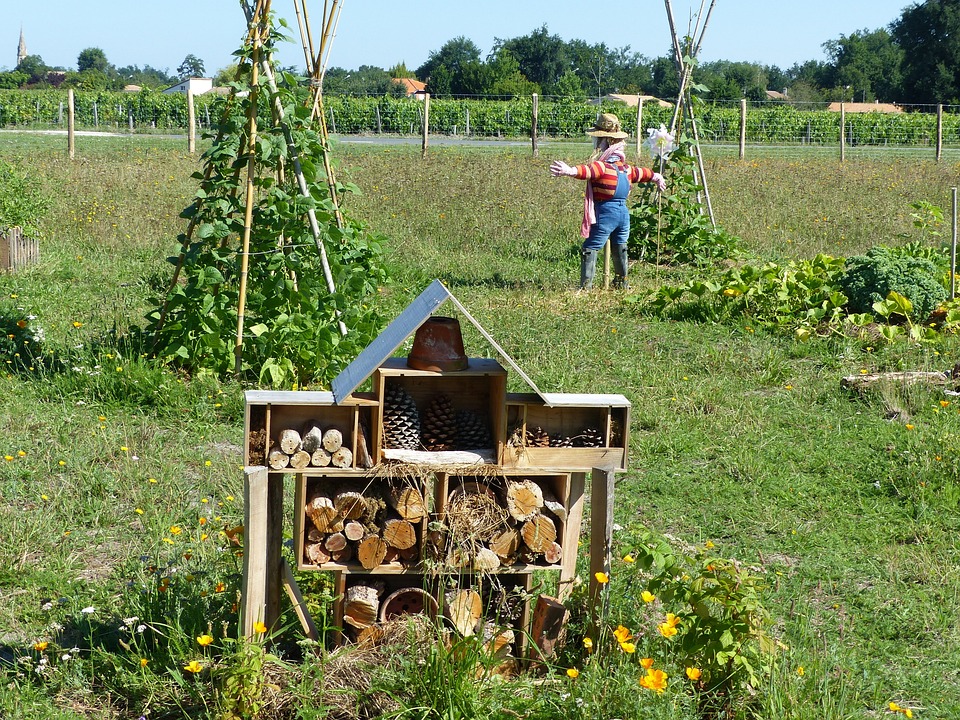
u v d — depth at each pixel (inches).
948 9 2962.6
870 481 245.4
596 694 139.3
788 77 4596.5
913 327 364.5
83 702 145.1
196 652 149.8
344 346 305.3
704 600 146.1
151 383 287.3
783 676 144.5
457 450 153.8
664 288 413.1
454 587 154.7
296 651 155.6
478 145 1376.7
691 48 538.3
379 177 776.9
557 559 154.8
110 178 713.6
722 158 1080.8
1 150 973.8
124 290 419.8
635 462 255.9
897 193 778.8
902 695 156.8
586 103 1728.6
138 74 4667.8
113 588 179.3
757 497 234.1
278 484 150.7
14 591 178.7
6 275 434.6
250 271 308.0
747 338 372.5
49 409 275.9
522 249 559.8
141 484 226.2
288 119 299.4
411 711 136.7
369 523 151.0
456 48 4554.6
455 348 150.8
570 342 366.3
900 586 193.5
